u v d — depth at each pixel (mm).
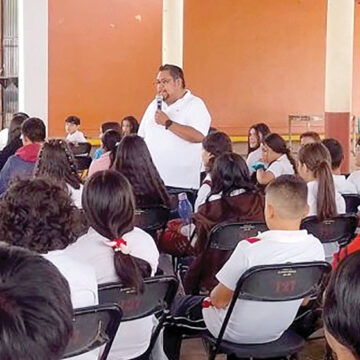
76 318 2395
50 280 1069
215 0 16359
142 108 15398
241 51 16609
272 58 16812
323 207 4391
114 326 2541
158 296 2955
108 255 2889
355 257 1265
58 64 14758
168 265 5301
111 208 2918
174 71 5777
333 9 10742
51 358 1028
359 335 1204
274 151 6301
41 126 5820
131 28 15211
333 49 10789
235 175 4211
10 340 997
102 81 15094
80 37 14883
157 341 3391
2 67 15906
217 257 4070
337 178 5551
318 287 3205
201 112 5840
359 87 17609
